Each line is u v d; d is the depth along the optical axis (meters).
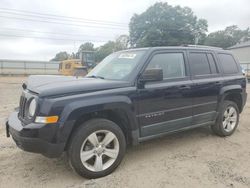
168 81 4.22
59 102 3.18
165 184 3.31
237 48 51.31
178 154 4.32
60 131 3.15
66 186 3.28
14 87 16.66
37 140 3.11
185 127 4.50
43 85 3.46
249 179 3.43
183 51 4.60
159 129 4.11
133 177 3.50
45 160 4.07
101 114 3.71
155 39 53.84
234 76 5.40
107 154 3.58
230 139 5.14
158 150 4.51
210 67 4.98
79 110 3.27
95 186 3.27
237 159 4.09
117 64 4.41
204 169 3.72
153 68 4.06
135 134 3.84
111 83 3.67
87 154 3.41
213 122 5.05
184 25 55.25
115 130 3.60
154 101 3.98
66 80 3.80
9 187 3.25
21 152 4.38
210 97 4.84
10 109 8.09
